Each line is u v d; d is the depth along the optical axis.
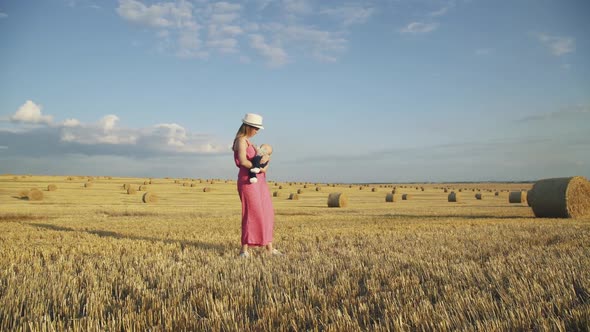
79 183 63.69
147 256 5.93
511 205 31.42
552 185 16.92
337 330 2.62
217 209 24.12
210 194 48.00
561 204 16.41
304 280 4.04
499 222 12.23
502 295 3.28
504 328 2.52
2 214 17.92
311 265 4.94
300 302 3.24
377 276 4.24
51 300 3.54
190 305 3.20
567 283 3.54
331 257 5.54
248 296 3.51
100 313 3.13
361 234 8.78
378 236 8.33
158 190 53.75
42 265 5.45
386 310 2.90
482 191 72.75
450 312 2.87
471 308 2.91
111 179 81.12
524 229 9.40
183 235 9.14
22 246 7.21
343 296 3.54
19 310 3.21
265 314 2.98
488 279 3.95
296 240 8.05
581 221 13.38
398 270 4.51
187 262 5.38
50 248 6.88
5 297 3.44
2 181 64.19
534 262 4.62
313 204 33.38
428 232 8.89
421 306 2.98
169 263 5.20
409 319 2.78
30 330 2.71
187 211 22.03
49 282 4.09
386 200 38.97
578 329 2.50
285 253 6.33
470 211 21.42
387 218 15.48
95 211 20.84
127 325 2.84
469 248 6.27
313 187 70.00
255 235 6.05
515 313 2.77
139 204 29.81
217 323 2.79
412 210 23.19
